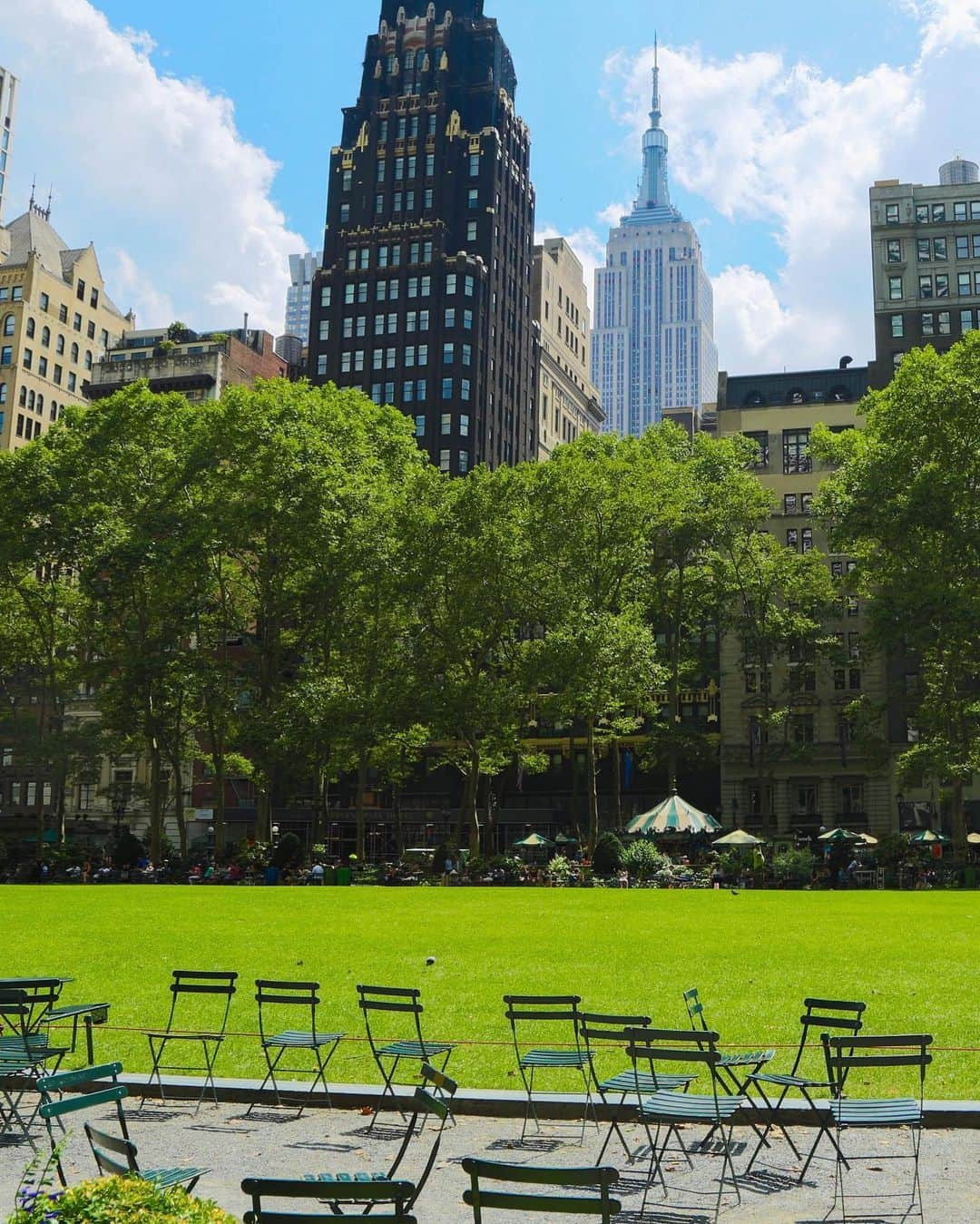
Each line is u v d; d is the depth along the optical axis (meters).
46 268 157.00
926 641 65.81
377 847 107.00
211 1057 16.70
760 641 85.00
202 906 41.38
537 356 159.12
